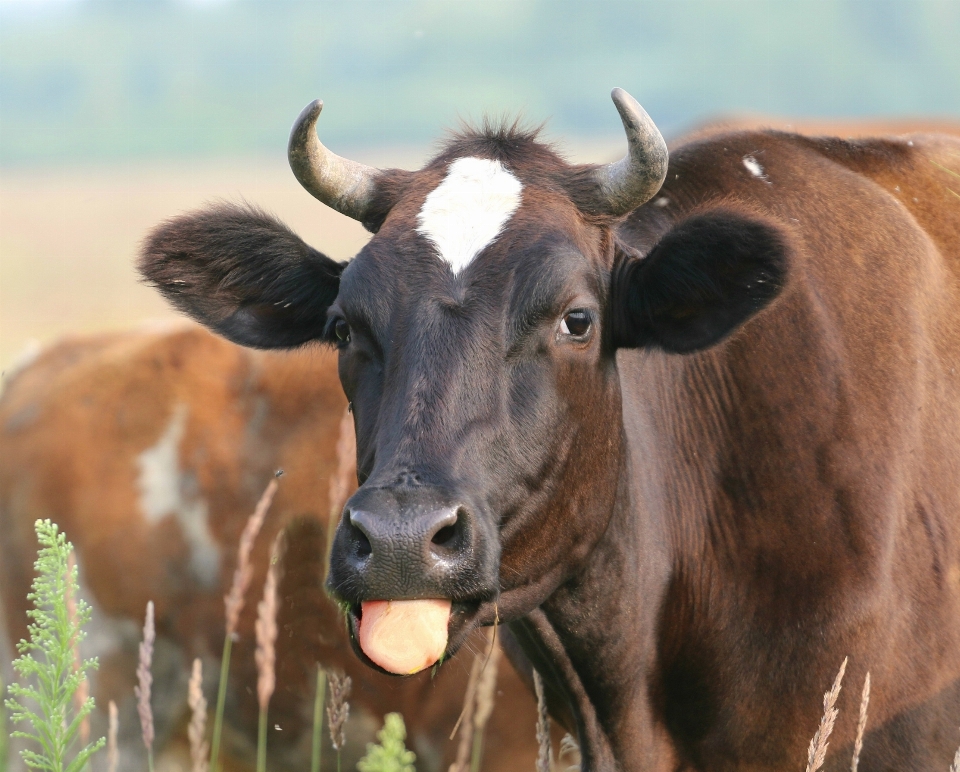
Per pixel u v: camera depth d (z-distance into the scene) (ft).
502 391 46.01
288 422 81.15
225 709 81.92
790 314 56.18
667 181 60.39
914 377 56.59
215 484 81.76
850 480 54.44
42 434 86.58
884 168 62.34
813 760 47.32
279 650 79.15
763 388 55.98
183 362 85.10
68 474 85.10
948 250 60.95
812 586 53.98
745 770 56.13
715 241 49.62
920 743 53.78
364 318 47.73
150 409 84.48
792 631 54.24
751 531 55.52
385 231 49.29
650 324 52.11
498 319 46.37
